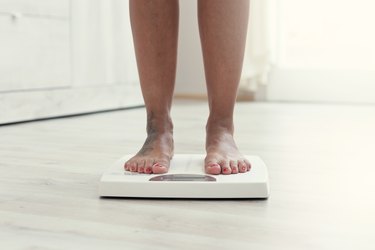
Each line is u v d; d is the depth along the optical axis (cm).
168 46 115
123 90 295
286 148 163
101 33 276
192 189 102
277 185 114
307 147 165
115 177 105
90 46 269
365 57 337
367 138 183
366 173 126
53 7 243
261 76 332
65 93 256
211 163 107
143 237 80
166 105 119
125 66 296
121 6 289
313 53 348
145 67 116
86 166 136
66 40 253
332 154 152
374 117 248
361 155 150
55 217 91
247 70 322
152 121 118
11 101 227
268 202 100
